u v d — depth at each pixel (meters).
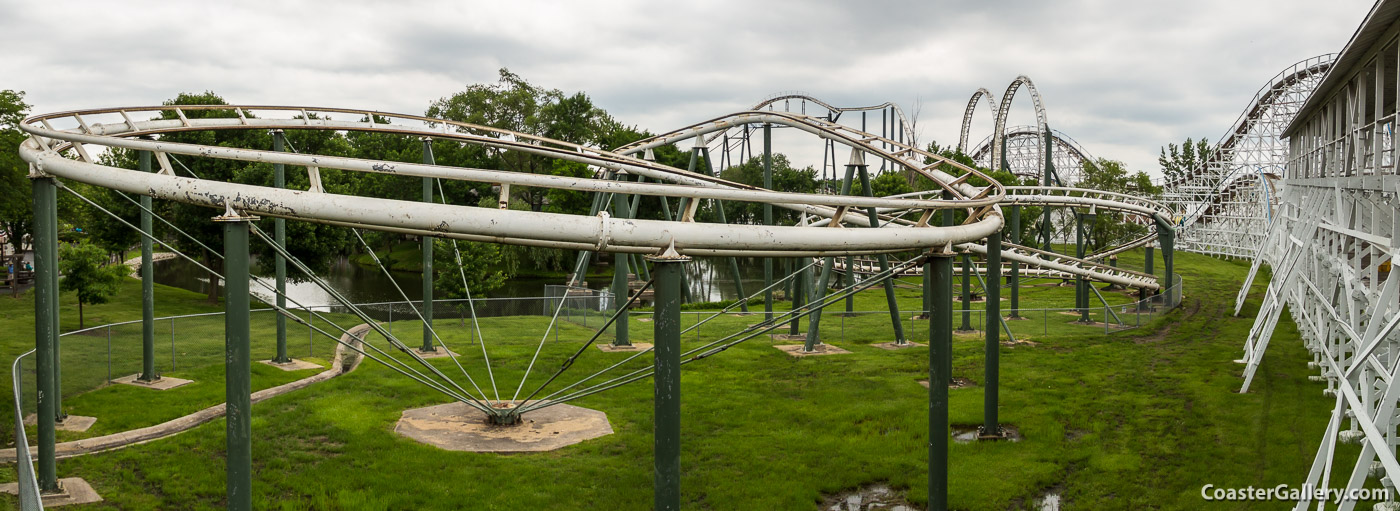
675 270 12.19
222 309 49.31
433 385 20.67
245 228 12.02
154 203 47.94
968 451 19.53
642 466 17.81
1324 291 27.22
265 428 19.94
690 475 17.52
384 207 12.19
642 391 24.56
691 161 40.31
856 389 25.30
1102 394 24.84
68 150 22.34
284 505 15.27
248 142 50.62
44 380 15.73
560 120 98.06
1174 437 20.33
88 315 42.81
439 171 12.70
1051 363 29.92
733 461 18.48
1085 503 16.33
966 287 40.31
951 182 26.94
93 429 19.64
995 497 16.61
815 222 44.78
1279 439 19.78
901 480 17.42
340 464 17.52
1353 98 23.03
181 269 86.44
